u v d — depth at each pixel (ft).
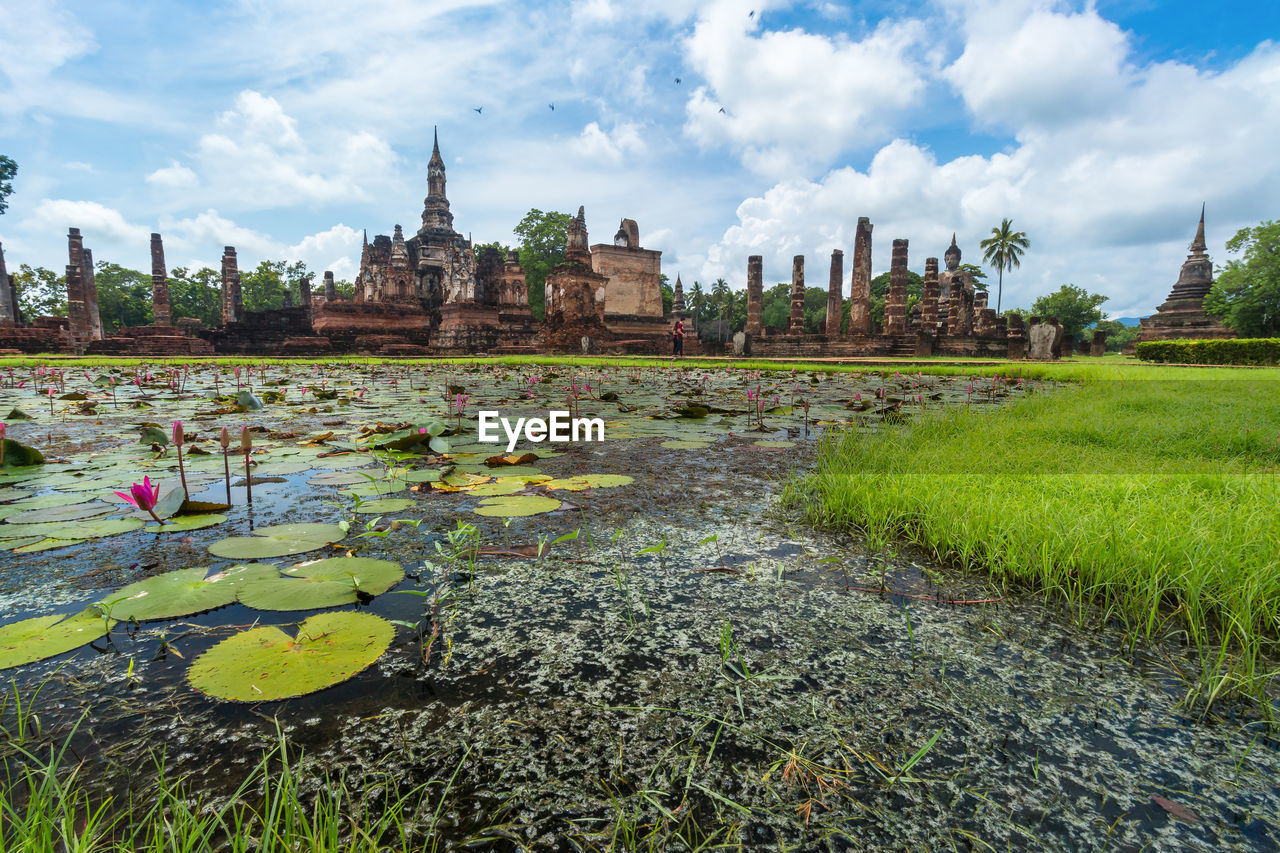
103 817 2.73
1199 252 102.89
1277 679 4.06
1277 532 5.75
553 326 79.71
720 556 6.07
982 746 3.37
